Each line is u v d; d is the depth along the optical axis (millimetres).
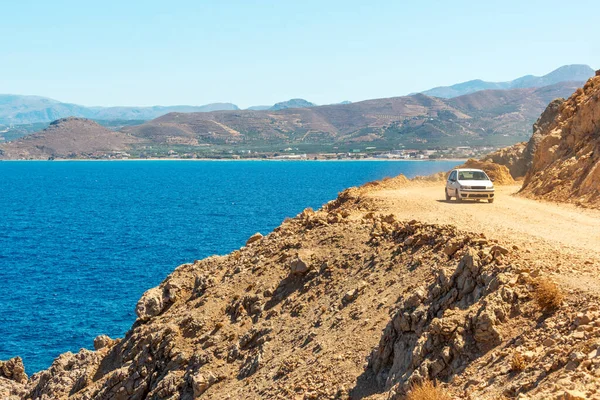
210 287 26125
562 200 33531
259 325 21766
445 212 27312
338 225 25484
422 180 49094
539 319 12984
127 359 25016
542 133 58125
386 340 15578
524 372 11500
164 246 75312
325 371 16766
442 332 13648
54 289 55000
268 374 18719
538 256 16469
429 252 19453
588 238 21016
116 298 51938
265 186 188750
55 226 98688
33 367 37438
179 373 21766
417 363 13625
